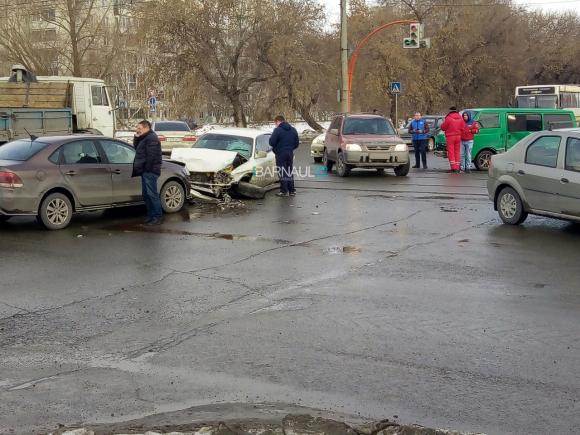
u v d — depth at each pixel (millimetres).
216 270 8547
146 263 8930
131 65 45375
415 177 20094
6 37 41469
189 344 5883
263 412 4531
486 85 55781
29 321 6523
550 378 5117
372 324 6398
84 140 12023
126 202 12469
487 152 22047
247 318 6598
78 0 41312
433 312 6770
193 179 14742
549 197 10945
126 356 5617
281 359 5516
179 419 4426
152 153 11836
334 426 4148
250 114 44062
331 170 22031
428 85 49781
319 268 8633
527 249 9734
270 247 9984
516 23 56188
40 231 11289
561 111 22469
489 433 4258
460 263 8883
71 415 4527
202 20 40125
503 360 5484
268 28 41406
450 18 52938
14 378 5160
